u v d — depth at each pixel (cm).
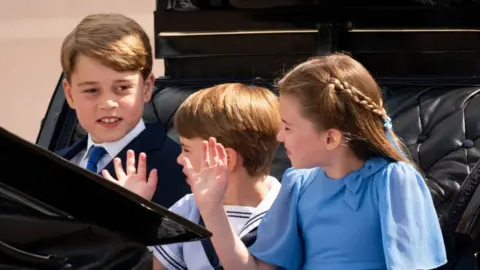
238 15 848
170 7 863
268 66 863
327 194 638
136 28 747
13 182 471
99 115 734
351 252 624
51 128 836
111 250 472
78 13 1845
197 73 884
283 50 851
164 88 854
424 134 777
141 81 747
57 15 1842
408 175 620
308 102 621
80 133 836
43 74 1688
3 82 1664
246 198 687
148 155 749
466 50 830
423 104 792
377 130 627
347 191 630
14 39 1778
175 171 746
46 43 1767
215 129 673
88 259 470
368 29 834
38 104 1606
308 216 645
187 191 741
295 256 656
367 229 621
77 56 727
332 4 829
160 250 689
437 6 819
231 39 858
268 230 655
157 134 763
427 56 845
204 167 624
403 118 786
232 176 684
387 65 852
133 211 471
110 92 730
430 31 830
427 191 630
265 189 700
